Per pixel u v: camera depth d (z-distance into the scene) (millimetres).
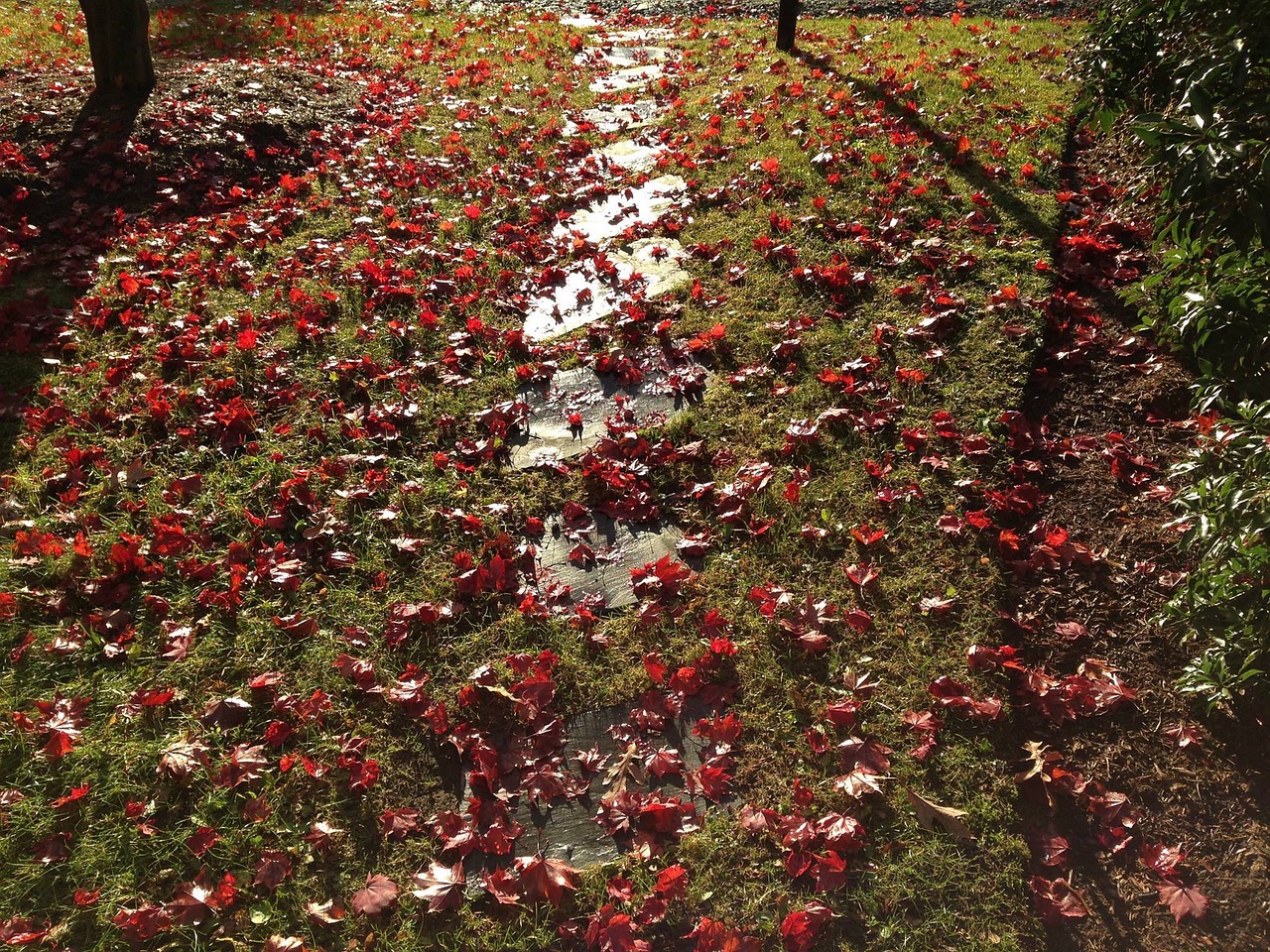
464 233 6105
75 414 4465
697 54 9898
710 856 2805
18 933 2617
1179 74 3359
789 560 3723
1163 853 2834
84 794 2957
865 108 7398
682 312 5168
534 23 11688
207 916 2686
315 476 4152
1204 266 3787
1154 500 4031
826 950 2590
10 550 3746
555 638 3488
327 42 10359
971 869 2783
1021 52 8953
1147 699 3285
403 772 3082
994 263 5363
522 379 4801
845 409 4398
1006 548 3760
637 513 3979
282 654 3438
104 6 6965
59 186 6281
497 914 2705
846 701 3189
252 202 6555
